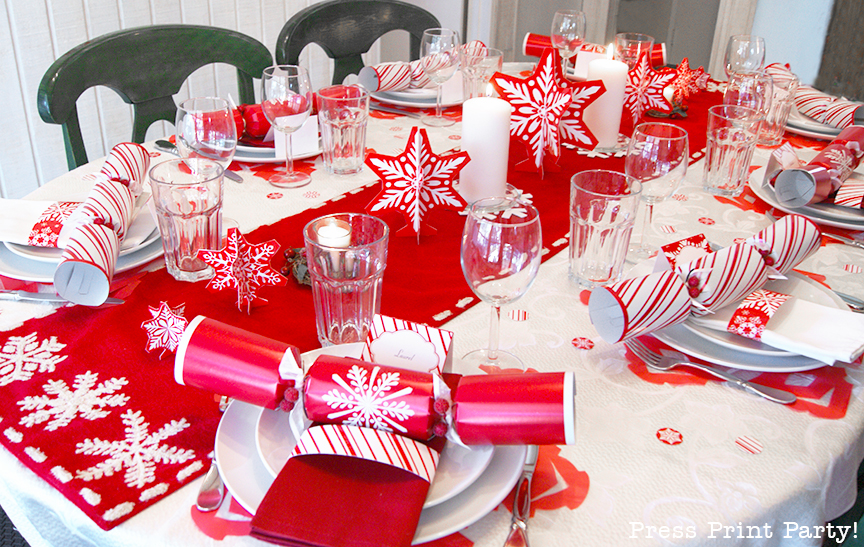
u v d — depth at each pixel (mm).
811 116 1507
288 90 1134
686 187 1246
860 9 2854
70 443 617
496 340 737
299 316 834
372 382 557
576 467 611
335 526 478
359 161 1273
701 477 603
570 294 902
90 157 2355
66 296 783
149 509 555
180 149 1104
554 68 1216
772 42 3135
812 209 1099
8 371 705
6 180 2186
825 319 757
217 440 591
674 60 3473
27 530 649
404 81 1592
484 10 3234
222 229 988
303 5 2818
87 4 2146
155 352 744
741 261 773
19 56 2059
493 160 1105
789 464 620
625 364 759
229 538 530
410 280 925
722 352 755
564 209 1148
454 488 526
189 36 1551
